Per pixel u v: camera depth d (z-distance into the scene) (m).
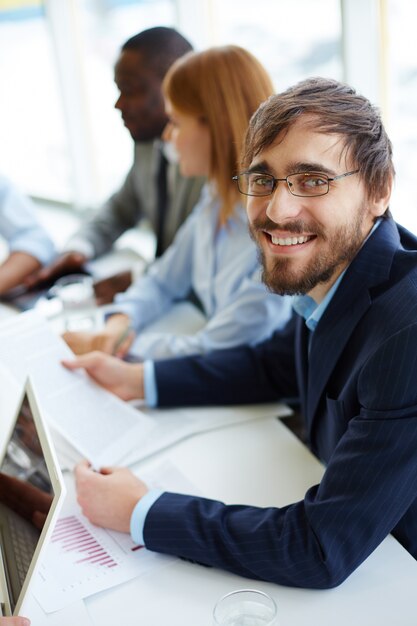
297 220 1.03
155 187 2.28
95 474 1.17
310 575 0.98
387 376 0.98
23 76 3.59
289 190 1.02
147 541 1.08
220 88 1.56
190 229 1.98
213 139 1.60
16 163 3.86
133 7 2.96
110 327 1.80
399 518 0.99
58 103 3.46
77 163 3.48
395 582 1.00
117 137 3.29
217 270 1.76
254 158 1.05
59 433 1.32
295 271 1.06
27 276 2.29
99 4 3.11
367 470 0.97
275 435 1.37
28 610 0.99
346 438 1.01
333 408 1.10
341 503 0.98
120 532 1.13
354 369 1.06
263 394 1.49
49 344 1.51
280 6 2.39
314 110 1.00
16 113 3.72
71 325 1.89
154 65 2.07
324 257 1.05
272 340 1.51
